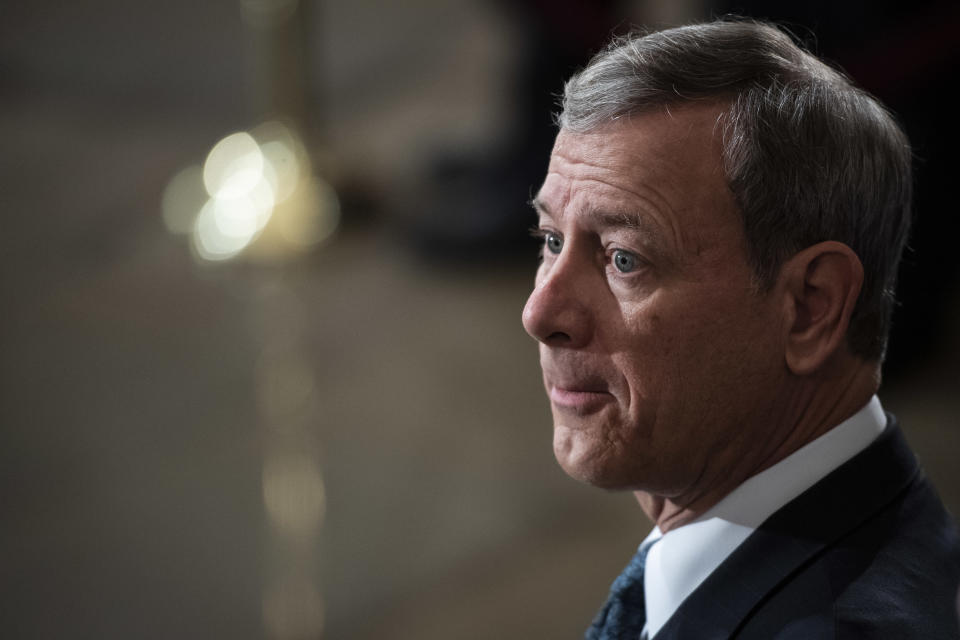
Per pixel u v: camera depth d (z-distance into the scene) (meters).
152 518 11.59
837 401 3.32
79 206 19.84
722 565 3.22
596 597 9.97
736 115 3.02
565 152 3.22
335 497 11.84
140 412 13.69
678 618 3.24
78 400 13.99
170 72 26.39
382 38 28.17
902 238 3.40
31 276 17.55
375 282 17.14
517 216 17.20
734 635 3.09
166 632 9.81
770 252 3.08
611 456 3.29
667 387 3.18
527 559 10.65
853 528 3.13
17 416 13.63
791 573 3.09
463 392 13.86
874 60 11.77
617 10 15.23
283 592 10.30
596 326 3.22
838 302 3.15
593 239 3.20
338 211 18.75
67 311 16.41
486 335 15.35
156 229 18.83
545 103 16.91
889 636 2.80
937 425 12.21
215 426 13.32
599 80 3.13
